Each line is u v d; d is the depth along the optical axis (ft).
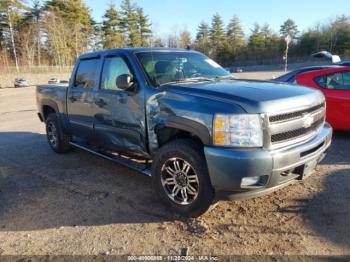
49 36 209.56
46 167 18.37
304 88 12.46
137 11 244.83
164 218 11.90
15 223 12.03
